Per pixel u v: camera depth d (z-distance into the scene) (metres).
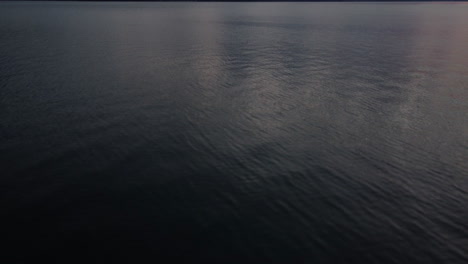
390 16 82.81
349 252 7.63
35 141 12.86
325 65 26.20
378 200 9.55
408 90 19.69
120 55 29.38
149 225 8.38
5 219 8.53
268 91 19.33
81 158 11.66
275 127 14.38
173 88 19.73
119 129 14.04
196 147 12.52
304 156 11.94
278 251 7.60
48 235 8.02
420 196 9.77
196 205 9.16
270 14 90.94
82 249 7.60
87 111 15.98
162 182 10.24
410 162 11.66
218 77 22.31
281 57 29.28
